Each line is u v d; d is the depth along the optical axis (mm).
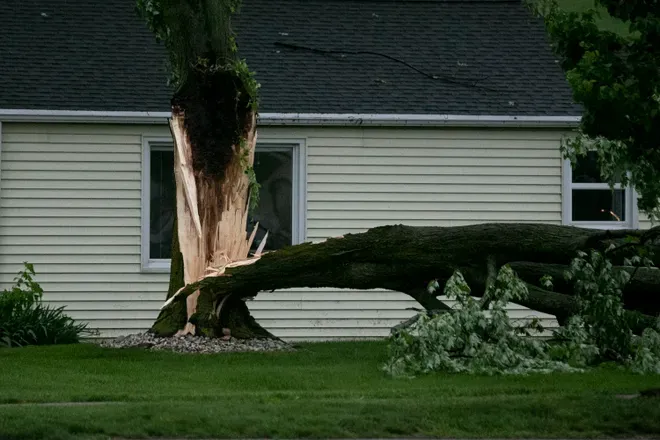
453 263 20188
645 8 14328
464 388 16156
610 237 19312
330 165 27172
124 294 26516
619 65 14570
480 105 27547
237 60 21688
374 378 17547
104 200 26547
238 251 21641
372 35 30328
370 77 28422
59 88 26938
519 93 28141
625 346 18484
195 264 21422
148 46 29047
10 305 23344
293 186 27172
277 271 20562
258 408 14008
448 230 20141
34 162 26344
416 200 27312
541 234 19750
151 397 15359
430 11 31594
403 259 20234
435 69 29016
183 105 21438
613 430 12969
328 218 27141
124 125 26625
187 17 21016
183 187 21500
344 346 23156
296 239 27094
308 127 27109
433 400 14789
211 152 21422
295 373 17953
